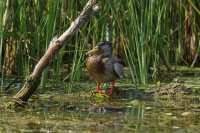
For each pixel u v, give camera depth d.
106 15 15.16
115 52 16.06
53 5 14.27
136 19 14.74
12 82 14.02
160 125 10.55
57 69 14.77
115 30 15.59
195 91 14.09
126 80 15.36
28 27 15.04
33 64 15.07
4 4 14.59
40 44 14.91
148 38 15.24
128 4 14.81
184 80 15.48
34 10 14.96
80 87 14.38
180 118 11.18
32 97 13.04
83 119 10.93
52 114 11.36
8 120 10.77
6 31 14.71
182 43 18.17
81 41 14.95
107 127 10.30
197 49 18.14
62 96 13.28
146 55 15.43
